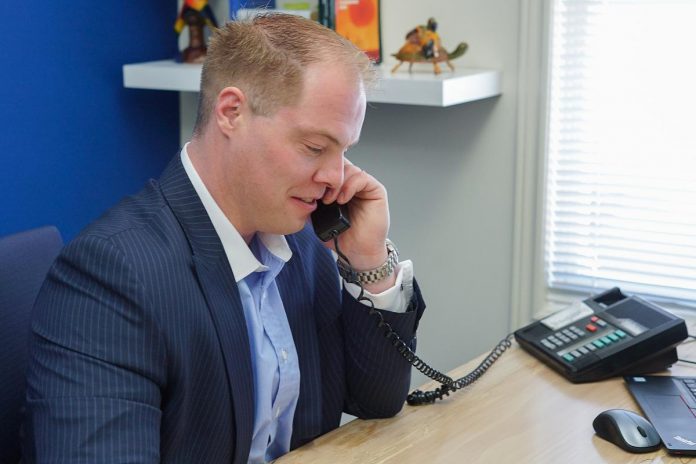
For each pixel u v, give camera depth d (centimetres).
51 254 159
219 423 129
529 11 220
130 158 269
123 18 261
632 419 136
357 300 150
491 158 235
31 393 118
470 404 152
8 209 236
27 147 239
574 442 137
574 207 229
